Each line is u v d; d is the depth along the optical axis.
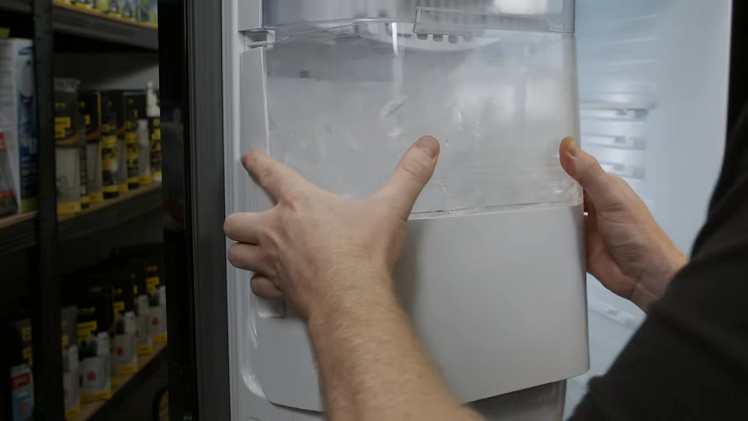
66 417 1.59
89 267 1.98
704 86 0.98
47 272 1.40
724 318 0.38
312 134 0.62
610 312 1.17
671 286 0.43
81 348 1.70
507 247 0.64
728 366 0.38
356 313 0.51
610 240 0.76
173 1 0.63
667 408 0.40
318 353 0.52
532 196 0.67
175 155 0.65
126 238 2.45
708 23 0.96
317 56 0.61
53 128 1.40
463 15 0.62
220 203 0.66
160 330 2.11
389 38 0.61
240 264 0.62
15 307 1.73
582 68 1.19
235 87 0.64
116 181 1.83
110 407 1.74
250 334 0.66
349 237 0.55
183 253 0.66
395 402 0.46
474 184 0.64
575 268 0.69
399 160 0.62
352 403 0.48
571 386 1.16
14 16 1.34
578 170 0.69
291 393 0.62
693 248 0.45
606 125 1.17
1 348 1.42
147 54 2.36
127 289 1.88
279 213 0.58
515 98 0.66
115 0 1.75
